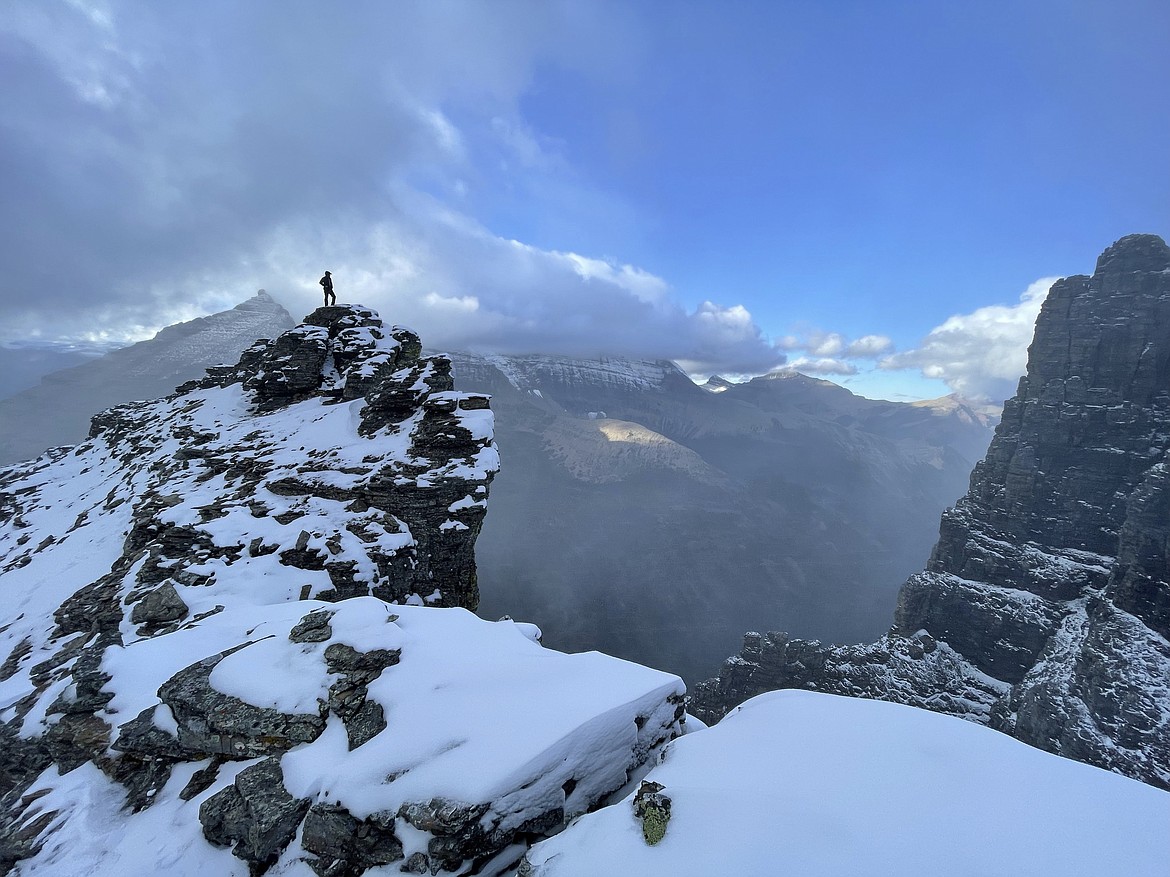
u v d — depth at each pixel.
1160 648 61.59
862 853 5.57
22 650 19.89
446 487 27.84
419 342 55.56
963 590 96.25
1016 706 74.50
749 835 6.02
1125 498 91.75
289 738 9.54
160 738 10.75
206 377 66.75
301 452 33.88
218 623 15.05
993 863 5.35
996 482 106.62
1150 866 5.23
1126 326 98.19
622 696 9.53
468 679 10.02
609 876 5.84
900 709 8.44
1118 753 55.94
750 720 8.81
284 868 7.86
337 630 11.48
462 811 7.18
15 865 9.36
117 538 29.73
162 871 8.53
